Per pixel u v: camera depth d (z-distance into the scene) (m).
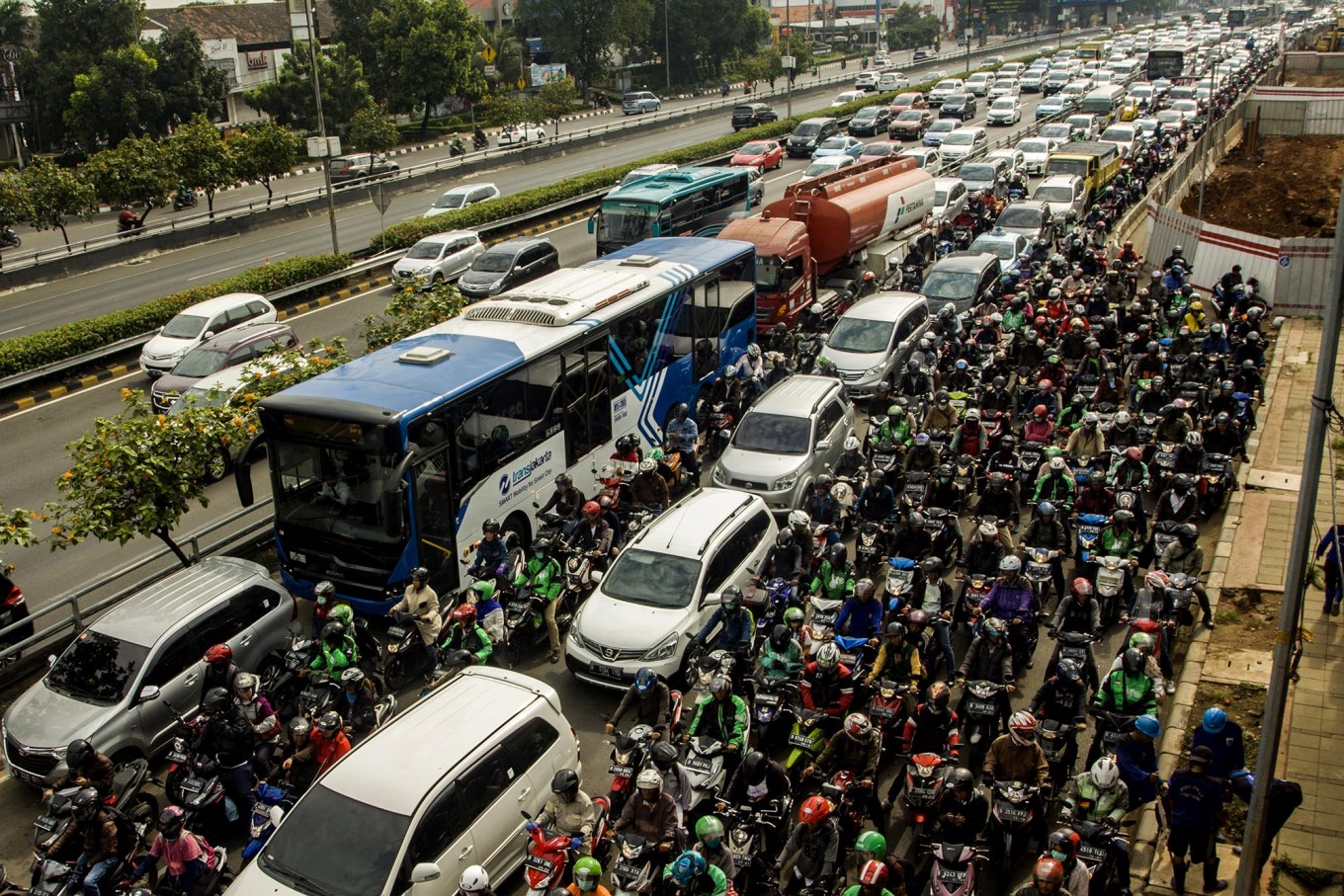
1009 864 9.95
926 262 33.03
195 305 27.27
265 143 44.72
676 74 101.56
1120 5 159.12
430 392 14.63
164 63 62.34
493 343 16.72
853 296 29.33
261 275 31.66
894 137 61.16
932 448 16.80
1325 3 158.50
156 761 12.43
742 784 9.85
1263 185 47.50
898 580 13.64
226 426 15.83
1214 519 17.53
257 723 11.27
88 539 19.05
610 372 18.67
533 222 42.94
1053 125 55.19
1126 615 14.17
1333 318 7.86
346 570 14.56
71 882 9.96
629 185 32.41
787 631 11.80
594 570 15.23
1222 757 9.90
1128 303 26.55
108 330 27.73
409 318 21.09
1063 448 17.98
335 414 14.04
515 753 10.38
